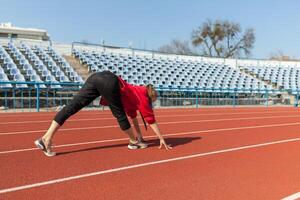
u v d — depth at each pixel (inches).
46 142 221.0
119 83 239.6
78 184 162.2
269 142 303.6
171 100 845.2
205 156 234.7
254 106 994.7
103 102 252.2
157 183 167.5
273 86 1275.8
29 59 888.9
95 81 229.1
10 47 956.0
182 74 1141.7
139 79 990.4
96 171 186.5
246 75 1298.0
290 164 215.6
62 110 223.0
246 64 1449.3
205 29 2346.2
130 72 1029.2
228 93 959.0
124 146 263.7
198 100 890.7
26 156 219.9
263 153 250.8
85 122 434.0
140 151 245.4
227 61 1430.9
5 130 347.3
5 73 757.9
